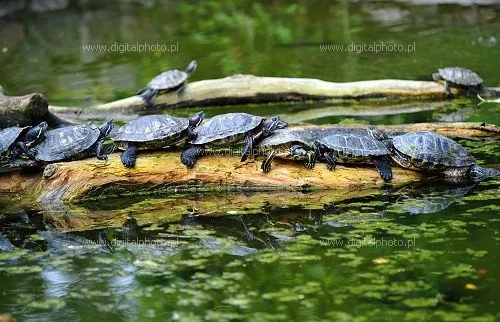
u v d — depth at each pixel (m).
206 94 13.93
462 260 7.09
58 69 17.72
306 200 9.16
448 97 14.21
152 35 21.67
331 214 8.62
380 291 6.54
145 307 6.48
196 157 9.40
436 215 8.34
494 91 14.18
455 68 14.18
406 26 20.80
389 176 9.27
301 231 8.12
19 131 9.43
